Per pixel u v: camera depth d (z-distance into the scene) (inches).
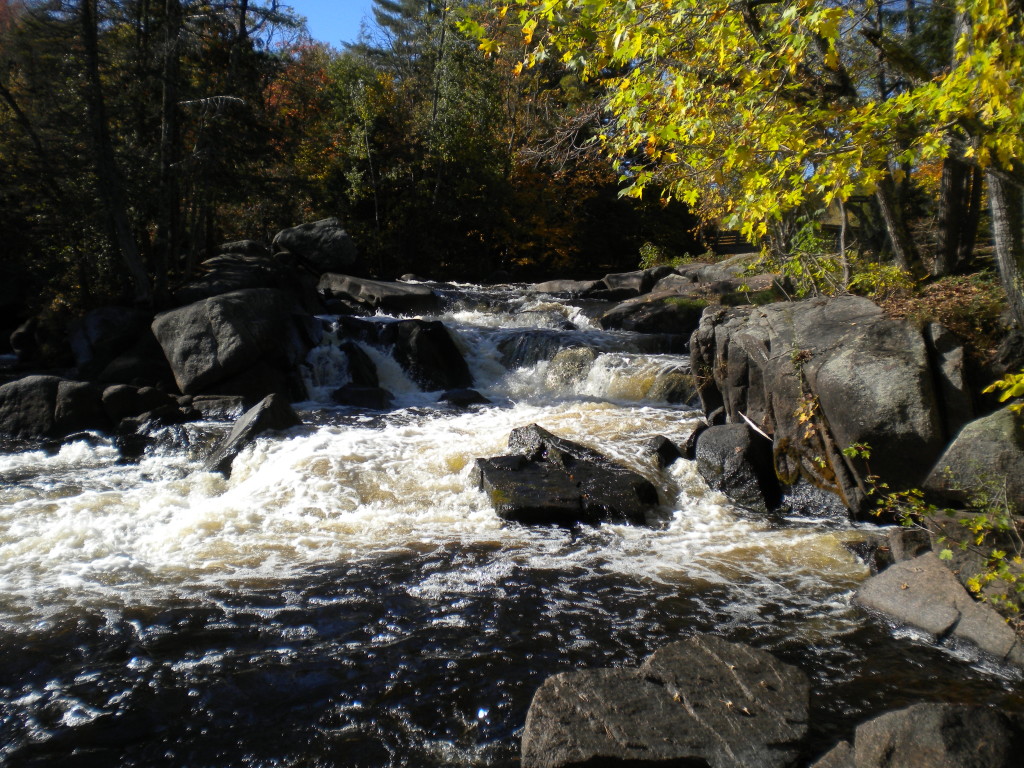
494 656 214.8
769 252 469.4
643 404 516.7
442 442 400.2
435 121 1224.2
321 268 933.2
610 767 159.2
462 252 1302.9
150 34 664.4
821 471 331.9
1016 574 209.3
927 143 213.0
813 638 225.0
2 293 723.4
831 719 183.5
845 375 304.8
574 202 1322.6
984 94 182.2
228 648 219.1
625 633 228.2
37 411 466.3
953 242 499.8
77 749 175.6
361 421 471.8
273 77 765.3
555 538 305.4
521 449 377.1
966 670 207.5
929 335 304.7
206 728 183.2
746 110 258.4
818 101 262.1
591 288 914.7
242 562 280.7
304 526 316.5
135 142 670.5
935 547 246.2
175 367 525.3
